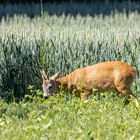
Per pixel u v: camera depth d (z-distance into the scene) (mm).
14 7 82125
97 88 39969
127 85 39594
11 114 34375
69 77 40344
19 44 43906
